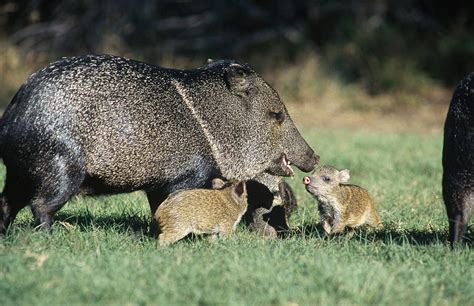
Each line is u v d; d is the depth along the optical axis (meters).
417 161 20.44
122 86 10.66
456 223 10.17
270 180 12.59
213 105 11.59
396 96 35.84
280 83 35.75
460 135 10.04
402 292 8.23
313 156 12.86
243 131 11.92
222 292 8.02
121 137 10.57
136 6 37.31
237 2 39.00
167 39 38.53
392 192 15.66
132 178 10.84
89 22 36.94
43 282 8.16
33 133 10.13
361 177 18.20
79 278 8.24
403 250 10.04
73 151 10.29
